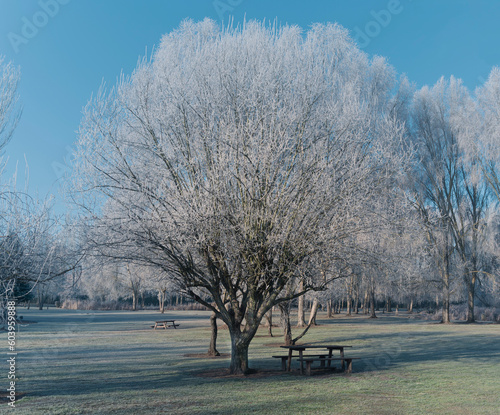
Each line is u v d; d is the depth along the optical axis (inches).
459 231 1675.7
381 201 484.1
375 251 478.0
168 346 813.2
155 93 458.9
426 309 2787.9
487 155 1576.0
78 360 613.6
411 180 1302.9
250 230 422.6
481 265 1711.4
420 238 600.7
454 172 1624.0
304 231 435.8
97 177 426.6
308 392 393.7
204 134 426.9
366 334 1083.3
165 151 435.5
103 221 414.0
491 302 1953.7
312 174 433.7
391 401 360.5
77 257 381.1
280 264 443.2
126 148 441.1
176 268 475.2
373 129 503.2
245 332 493.0
